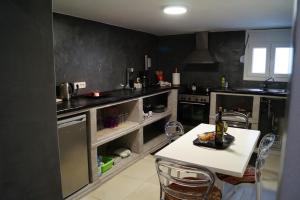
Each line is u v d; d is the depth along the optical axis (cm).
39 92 102
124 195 271
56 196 114
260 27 420
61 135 235
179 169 168
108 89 394
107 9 277
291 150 54
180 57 519
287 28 414
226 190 277
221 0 237
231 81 475
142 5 258
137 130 369
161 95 526
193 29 441
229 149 209
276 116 411
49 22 104
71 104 264
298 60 51
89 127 273
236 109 451
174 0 237
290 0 236
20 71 94
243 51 456
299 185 54
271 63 437
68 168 247
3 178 92
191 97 459
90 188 277
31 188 102
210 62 456
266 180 295
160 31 468
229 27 418
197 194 179
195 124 465
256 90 410
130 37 440
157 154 199
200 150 207
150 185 293
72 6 263
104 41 377
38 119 103
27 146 99
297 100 52
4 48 89
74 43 323
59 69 304
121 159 350
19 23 93
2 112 90
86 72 347
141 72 480
